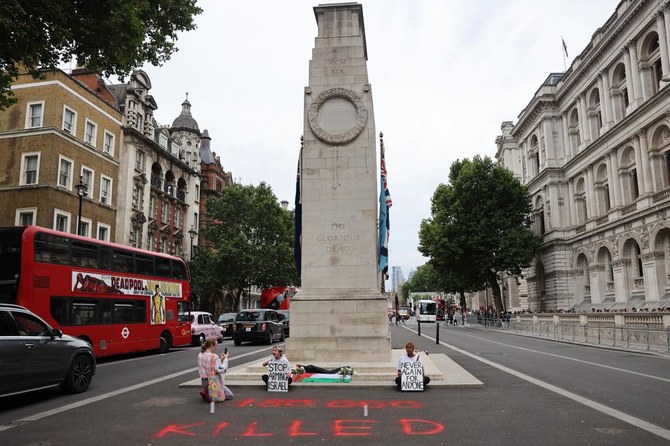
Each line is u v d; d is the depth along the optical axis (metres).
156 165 48.69
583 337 31.59
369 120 16.62
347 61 17.03
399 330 48.19
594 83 49.97
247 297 71.81
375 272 15.80
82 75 42.59
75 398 11.17
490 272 53.41
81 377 11.98
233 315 40.72
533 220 62.22
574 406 9.70
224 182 65.81
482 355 20.86
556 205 56.31
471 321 62.03
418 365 11.57
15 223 32.97
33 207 32.91
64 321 18.64
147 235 45.94
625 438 7.33
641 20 40.72
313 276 15.93
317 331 15.33
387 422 8.44
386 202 17.95
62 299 18.67
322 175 16.44
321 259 15.98
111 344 21.19
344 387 11.88
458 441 7.23
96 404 10.34
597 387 12.06
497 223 52.28
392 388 11.80
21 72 34.66
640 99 41.53
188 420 8.70
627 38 43.06
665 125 38.75
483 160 55.22
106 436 7.67
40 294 17.59
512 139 77.88
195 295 54.09
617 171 45.47
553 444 7.05
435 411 9.30
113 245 22.22
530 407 9.62
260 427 8.16
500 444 7.07
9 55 14.41
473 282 56.88
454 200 55.03
